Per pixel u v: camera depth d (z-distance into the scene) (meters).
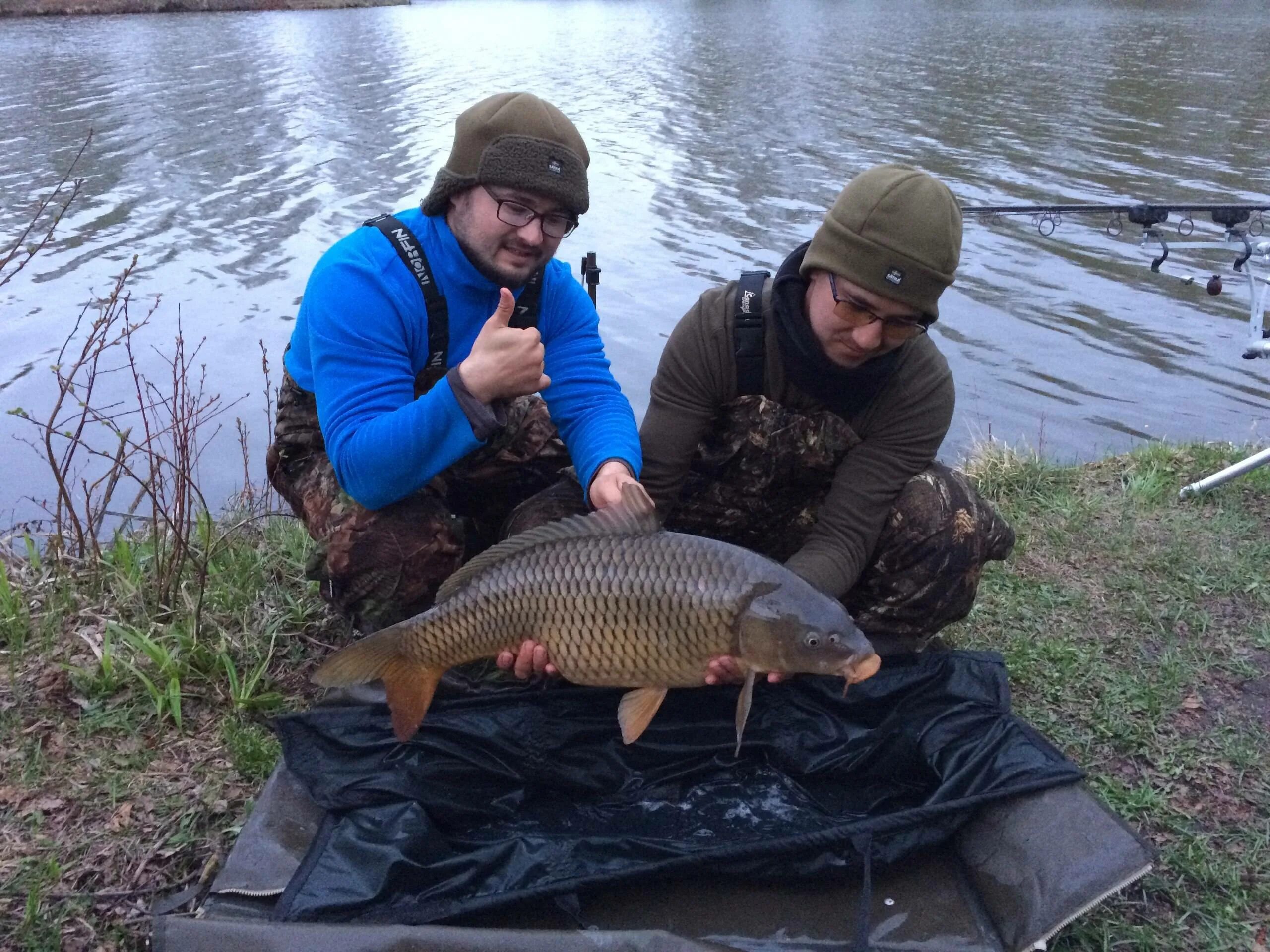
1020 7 36.62
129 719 2.84
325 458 2.94
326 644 3.24
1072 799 2.32
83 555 3.68
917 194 2.47
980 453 5.04
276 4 38.12
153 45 25.58
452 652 2.39
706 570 2.28
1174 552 3.95
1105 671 3.22
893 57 24.34
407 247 2.67
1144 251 4.90
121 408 7.16
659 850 2.29
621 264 10.54
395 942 1.97
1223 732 2.95
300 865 2.20
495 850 2.27
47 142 14.91
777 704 2.67
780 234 11.35
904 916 2.23
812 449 2.90
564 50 27.55
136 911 2.29
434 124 16.77
